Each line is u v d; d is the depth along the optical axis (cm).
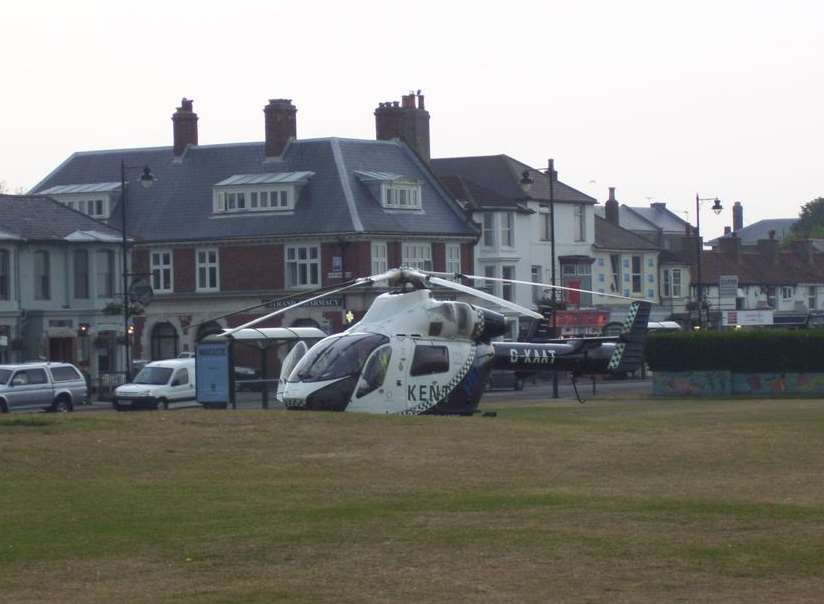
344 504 7119
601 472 8275
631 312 13362
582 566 5656
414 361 11712
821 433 10275
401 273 12081
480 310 12356
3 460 8219
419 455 8725
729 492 7481
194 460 8431
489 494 7438
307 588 5338
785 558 5778
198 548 6041
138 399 18300
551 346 13062
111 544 6138
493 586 5347
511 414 14650
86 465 8200
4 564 5772
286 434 9300
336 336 11906
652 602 5119
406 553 5912
